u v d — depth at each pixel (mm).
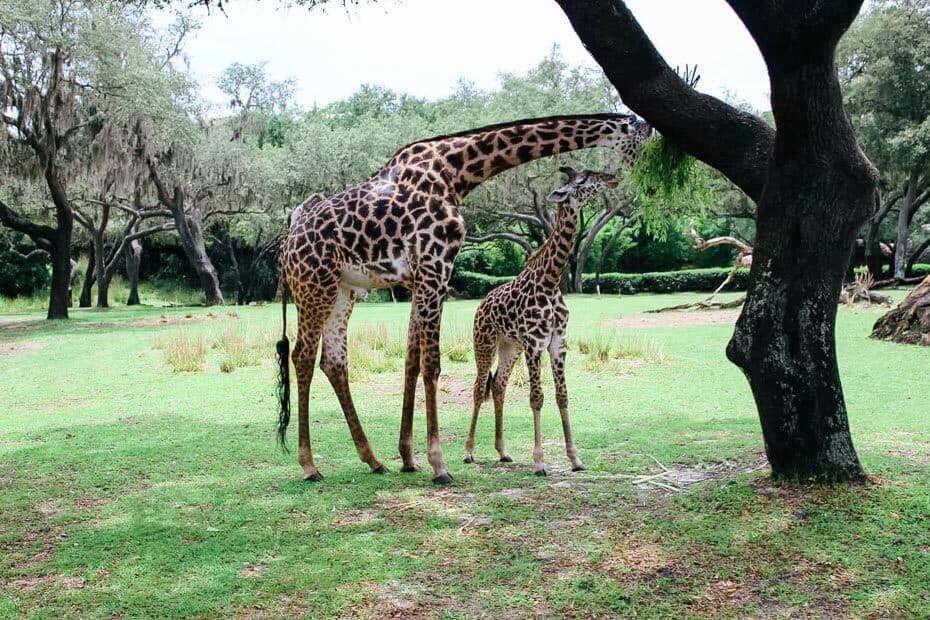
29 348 15148
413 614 3393
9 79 18797
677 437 6562
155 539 4352
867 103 27703
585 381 9750
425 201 5371
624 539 4141
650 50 4719
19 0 17922
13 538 4422
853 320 15281
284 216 33750
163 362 12367
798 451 4656
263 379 10578
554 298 5527
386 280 5496
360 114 52406
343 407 5738
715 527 4191
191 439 6980
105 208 31266
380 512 4766
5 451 6621
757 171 4703
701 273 36969
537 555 3986
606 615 3348
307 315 5500
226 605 3508
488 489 5188
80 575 3885
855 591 3461
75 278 38250
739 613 3324
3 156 20562
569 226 5359
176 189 29812
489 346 5914
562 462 5906
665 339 13742
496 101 32406
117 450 6578
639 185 5629
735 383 9344
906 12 26938
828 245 4441
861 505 4285
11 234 34719
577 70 32406
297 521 4621
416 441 6867
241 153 30172
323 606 3482
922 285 12320
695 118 4750
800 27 3992
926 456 5484
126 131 22812
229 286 39875
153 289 40750
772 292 4582
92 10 19141
